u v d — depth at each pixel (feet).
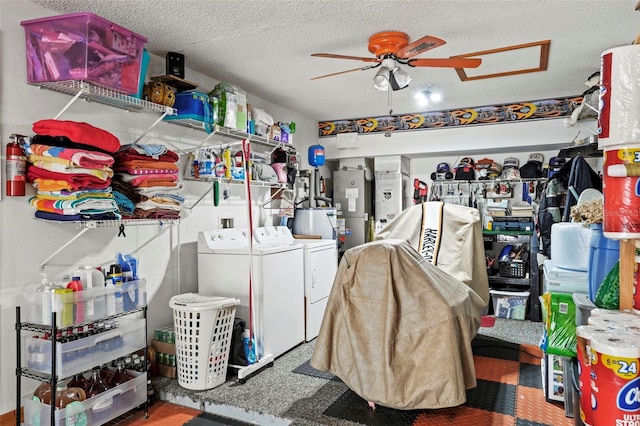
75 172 7.91
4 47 8.16
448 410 8.57
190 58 12.16
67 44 8.00
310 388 9.72
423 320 7.75
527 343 12.99
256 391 9.61
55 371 7.45
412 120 19.07
